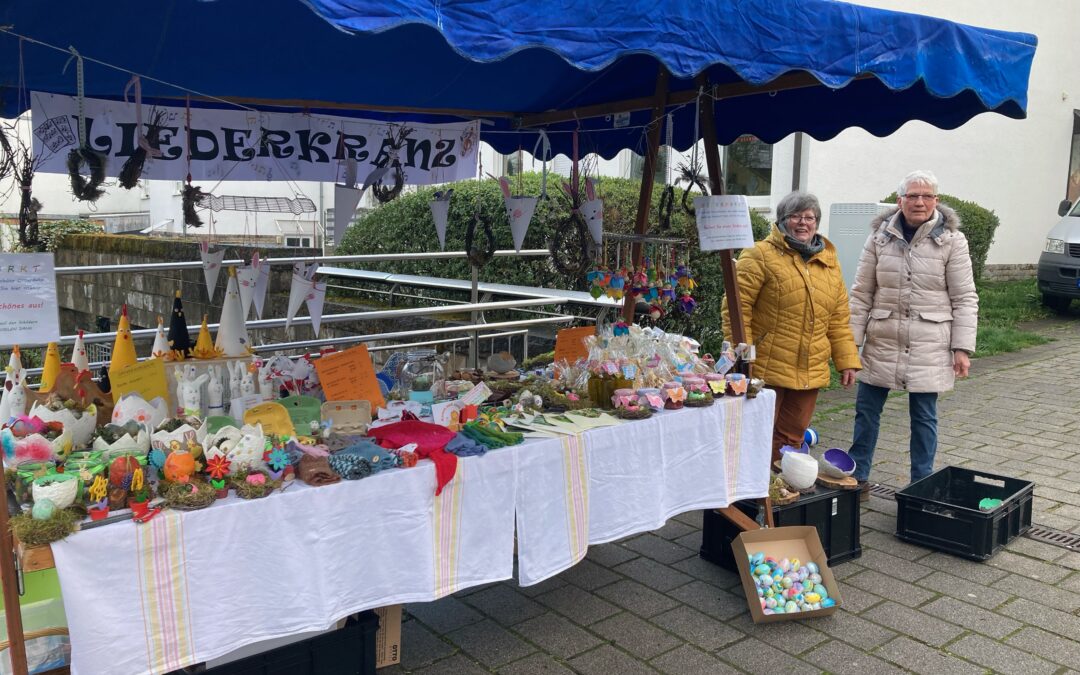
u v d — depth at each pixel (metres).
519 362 7.38
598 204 4.00
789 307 4.13
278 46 3.38
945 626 3.33
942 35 3.36
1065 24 14.25
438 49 3.53
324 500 2.45
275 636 2.39
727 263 3.85
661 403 3.42
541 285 7.52
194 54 3.39
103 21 2.93
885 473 5.30
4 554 2.04
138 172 3.10
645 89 4.40
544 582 3.78
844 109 4.44
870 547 4.14
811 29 2.97
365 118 4.68
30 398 2.71
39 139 3.14
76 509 2.12
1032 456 5.65
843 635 3.27
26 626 2.39
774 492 3.85
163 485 2.27
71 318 11.45
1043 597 3.58
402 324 8.19
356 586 2.57
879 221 4.64
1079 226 11.01
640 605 3.54
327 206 7.53
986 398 7.34
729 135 4.89
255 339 8.51
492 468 2.85
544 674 3.00
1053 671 3.00
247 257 5.03
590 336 4.01
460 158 4.45
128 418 2.57
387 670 3.01
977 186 13.27
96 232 10.78
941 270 4.40
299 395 3.26
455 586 2.79
